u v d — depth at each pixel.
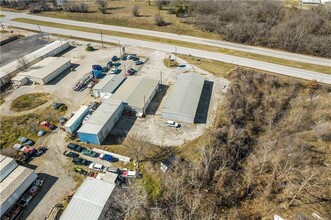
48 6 137.25
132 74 79.31
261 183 50.81
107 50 95.06
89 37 105.19
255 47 95.56
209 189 48.44
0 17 127.12
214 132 57.12
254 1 127.69
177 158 50.66
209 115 63.59
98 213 39.00
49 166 50.03
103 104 61.66
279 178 50.81
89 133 52.59
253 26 100.25
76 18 124.69
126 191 44.41
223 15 117.00
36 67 79.38
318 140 59.25
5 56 89.81
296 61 84.88
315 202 45.88
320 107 67.50
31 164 50.41
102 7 130.75
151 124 60.56
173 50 94.31
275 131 63.22
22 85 74.31
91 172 48.44
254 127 64.44
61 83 75.50
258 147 58.59
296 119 65.56
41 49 90.25
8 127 59.06
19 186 42.94
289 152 55.47
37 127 59.25
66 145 54.59
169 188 46.03
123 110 64.12
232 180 51.00
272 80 73.81
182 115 60.00
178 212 41.72
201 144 54.44
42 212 41.88
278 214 44.69
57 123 60.75
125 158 51.28
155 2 149.25
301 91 72.00
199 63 85.69
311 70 79.38
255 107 69.06
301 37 91.88
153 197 45.06
